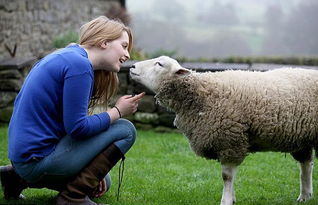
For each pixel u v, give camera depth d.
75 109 3.52
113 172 5.57
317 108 4.16
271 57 12.75
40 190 4.64
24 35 11.40
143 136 7.66
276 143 4.23
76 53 3.62
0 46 10.35
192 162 6.16
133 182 5.14
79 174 3.75
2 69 8.18
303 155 4.55
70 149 3.64
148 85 4.51
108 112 3.75
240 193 4.91
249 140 4.27
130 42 4.00
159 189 4.93
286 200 4.69
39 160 3.59
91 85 3.64
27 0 11.57
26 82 3.69
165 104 4.50
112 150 3.76
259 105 4.11
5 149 6.48
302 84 4.21
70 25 14.02
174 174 5.57
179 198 4.62
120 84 8.05
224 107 4.14
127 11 15.14
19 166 3.63
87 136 3.65
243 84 4.21
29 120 3.58
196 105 4.25
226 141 4.14
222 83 4.25
